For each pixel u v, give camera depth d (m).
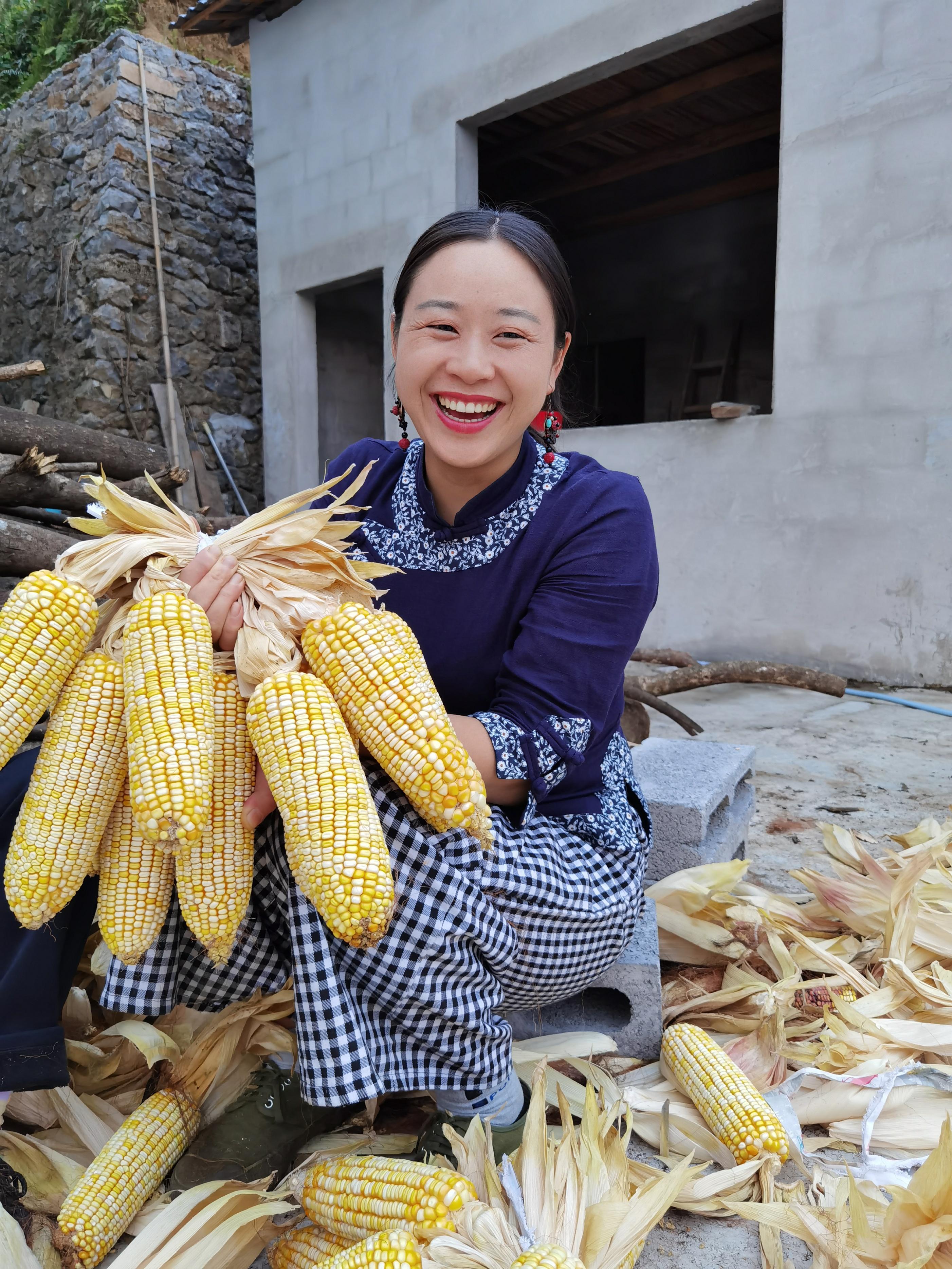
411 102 7.84
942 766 4.07
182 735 1.05
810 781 3.83
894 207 5.68
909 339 5.71
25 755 1.39
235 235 9.88
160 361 9.38
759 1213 1.28
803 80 5.93
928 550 5.77
